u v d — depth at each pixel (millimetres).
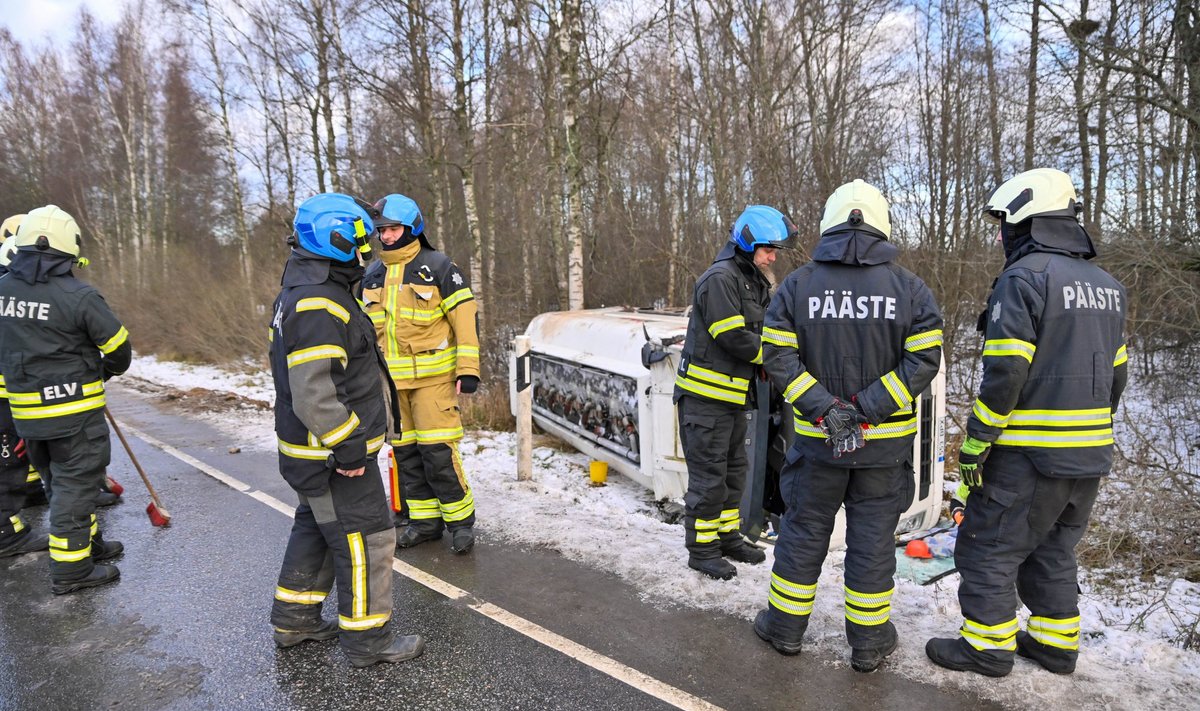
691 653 3252
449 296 4301
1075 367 2705
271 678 3094
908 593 3787
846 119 13359
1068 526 2930
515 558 4363
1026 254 2854
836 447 2824
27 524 4719
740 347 3682
